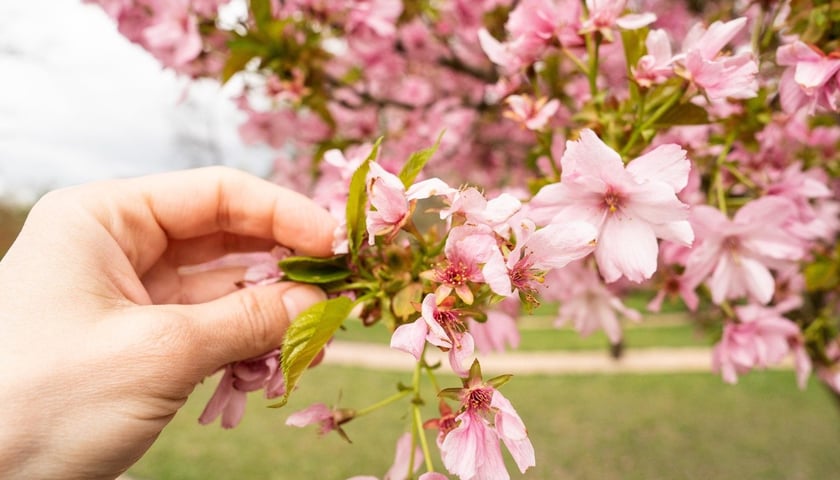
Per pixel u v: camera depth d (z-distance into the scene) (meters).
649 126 0.17
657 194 0.14
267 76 0.33
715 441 1.16
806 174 0.26
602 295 0.27
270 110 0.39
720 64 0.16
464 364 0.13
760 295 0.20
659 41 0.17
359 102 0.42
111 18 0.33
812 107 0.17
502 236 0.13
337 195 0.20
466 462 0.13
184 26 0.31
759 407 1.35
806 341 0.29
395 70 0.47
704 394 1.46
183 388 0.16
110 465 0.15
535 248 0.13
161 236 0.20
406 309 0.15
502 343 0.25
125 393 0.15
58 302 0.15
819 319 0.29
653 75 0.17
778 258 0.20
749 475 1.01
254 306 0.16
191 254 0.22
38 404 0.14
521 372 1.74
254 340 0.16
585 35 0.19
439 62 0.46
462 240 0.13
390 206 0.14
